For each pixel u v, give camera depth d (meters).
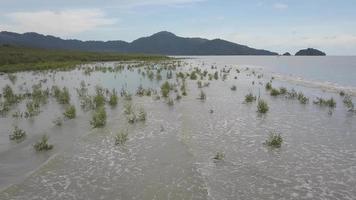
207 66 73.25
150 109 19.78
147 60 93.19
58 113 18.66
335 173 10.61
